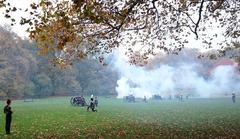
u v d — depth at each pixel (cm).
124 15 1758
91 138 1897
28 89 10562
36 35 1731
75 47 2122
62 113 4144
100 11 1628
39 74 11256
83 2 1533
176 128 2367
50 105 6338
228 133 2022
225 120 2928
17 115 3816
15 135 2045
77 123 2841
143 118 3375
